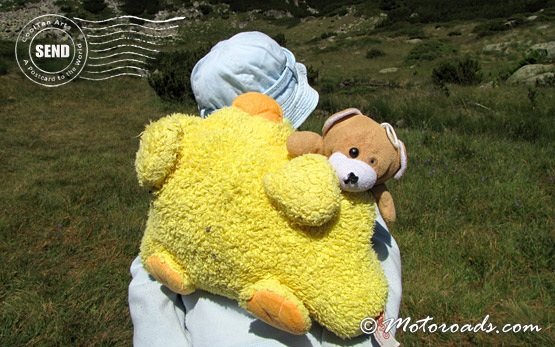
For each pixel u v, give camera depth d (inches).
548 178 227.1
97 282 161.0
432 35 1380.4
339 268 43.1
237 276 44.6
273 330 50.0
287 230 43.1
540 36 1111.6
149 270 52.1
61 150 340.2
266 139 46.5
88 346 133.1
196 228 44.7
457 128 341.1
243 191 43.5
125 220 209.2
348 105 441.4
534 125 316.2
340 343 48.7
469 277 154.0
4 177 275.0
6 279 163.2
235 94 58.8
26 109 491.5
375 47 1282.0
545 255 159.9
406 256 164.6
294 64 64.8
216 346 50.6
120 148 348.2
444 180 227.0
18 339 132.9
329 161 43.6
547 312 135.9
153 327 56.3
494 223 186.4
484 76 681.0
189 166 45.5
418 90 501.7
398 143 44.9
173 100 533.6
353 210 43.9
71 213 218.1
